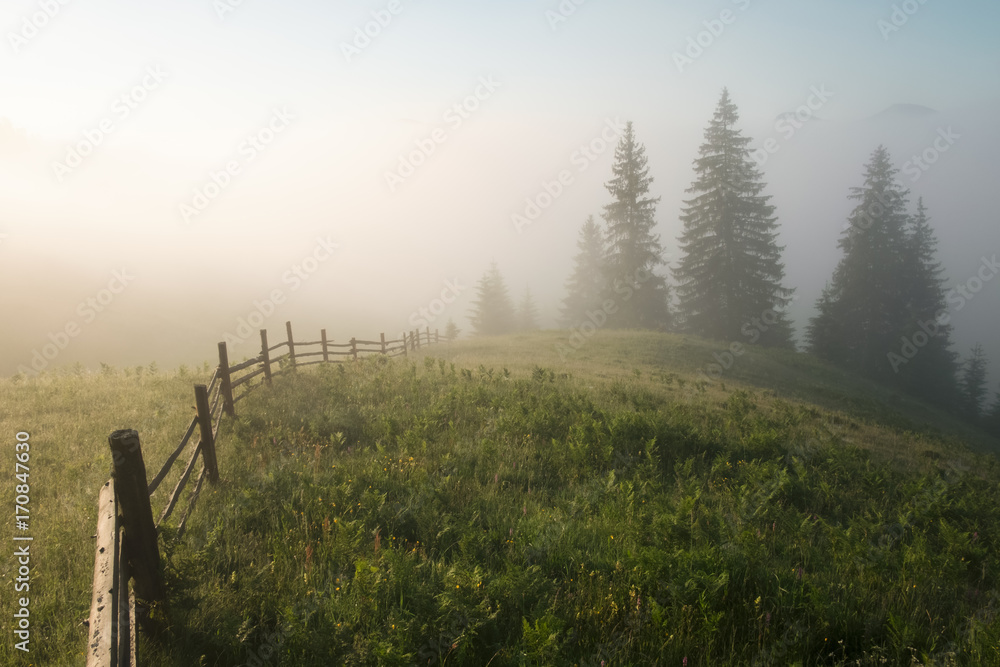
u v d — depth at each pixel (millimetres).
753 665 3377
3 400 9812
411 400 11008
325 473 6289
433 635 3408
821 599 4008
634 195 49531
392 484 6211
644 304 49844
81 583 3955
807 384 26375
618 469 7828
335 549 4348
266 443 7469
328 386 11539
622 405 12805
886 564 5309
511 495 6469
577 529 5332
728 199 44875
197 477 5918
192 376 13266
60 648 3299
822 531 6484
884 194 46219
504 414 9703
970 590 5336
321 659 3225
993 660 3623
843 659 3537
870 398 28359
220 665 3318
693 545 4988
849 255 47688
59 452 6992
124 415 8969
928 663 3457
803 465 9172
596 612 3793
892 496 8617
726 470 8445
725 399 16609
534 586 3973
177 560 3770
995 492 9844
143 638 3307
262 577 4066
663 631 3568
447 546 4930
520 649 3355
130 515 3270
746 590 4270
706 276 46219
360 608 3660
